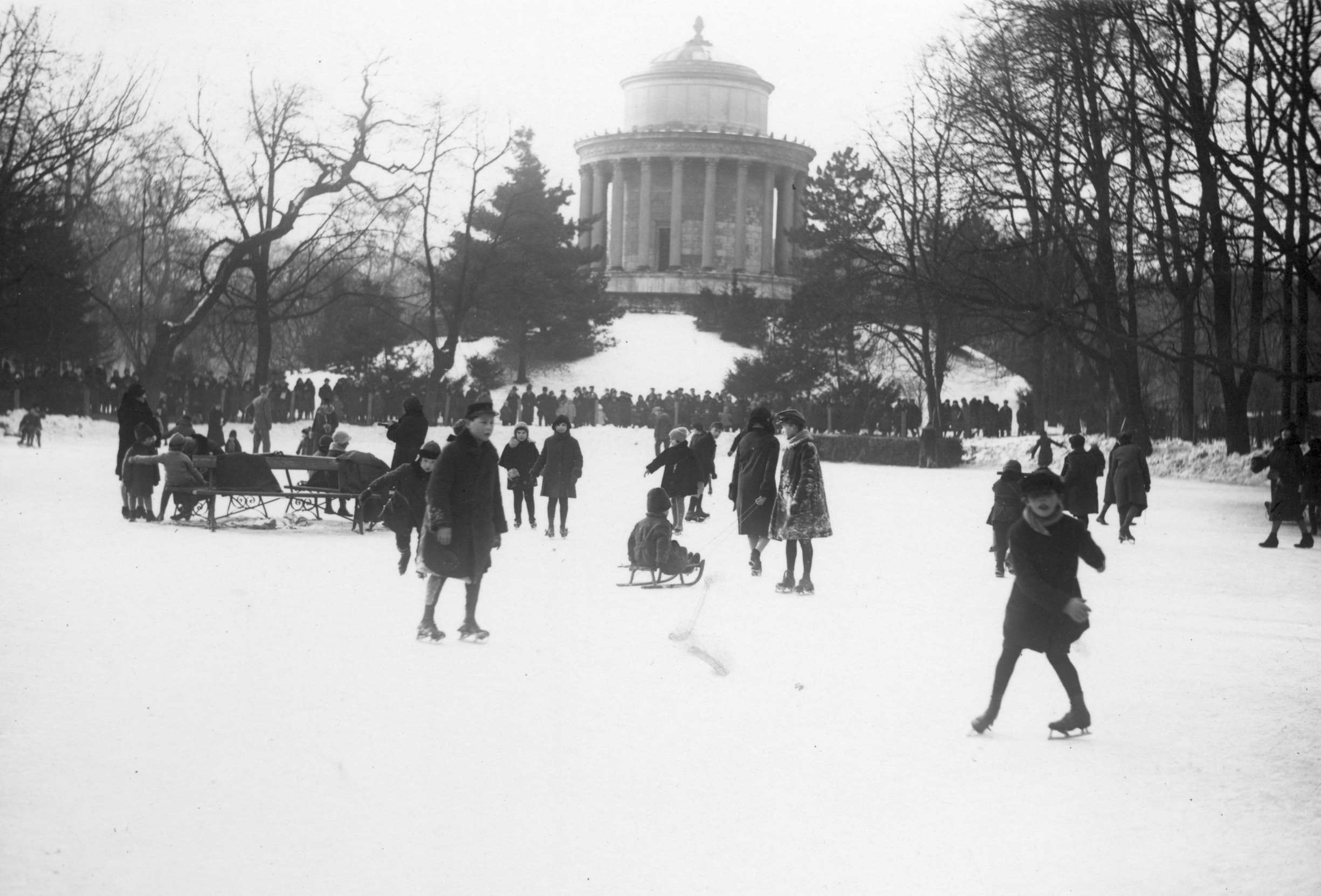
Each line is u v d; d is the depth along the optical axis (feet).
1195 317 182.70
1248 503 133.28
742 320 356.18
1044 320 171.53
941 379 210.79
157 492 112.27
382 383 252.21
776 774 30.96
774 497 66.33
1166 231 176.35
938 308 186.80
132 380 208.85
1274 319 164.35
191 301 235.20
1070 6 142.92
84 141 192.54
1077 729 35.32
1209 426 198.49
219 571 63.10
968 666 44.60
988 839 26.81
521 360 317.63
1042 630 35.09
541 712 36.40
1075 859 25.71
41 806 27.17
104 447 171.42
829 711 37.45
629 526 92.22
